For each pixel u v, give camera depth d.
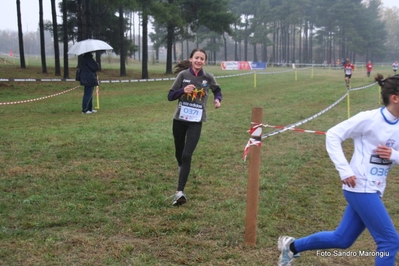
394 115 3.05
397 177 6.99
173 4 30.66
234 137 9.90
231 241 4.36
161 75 35.19
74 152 8.03
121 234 4.52
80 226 4.70
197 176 6.70
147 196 5.73
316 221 5.00
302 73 42.56
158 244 4.29
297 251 3.51
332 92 22.53
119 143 8.87
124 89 22.77
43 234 4.46
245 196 5.81
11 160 7.41
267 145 9.23
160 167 7.18
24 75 28.72
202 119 5.52
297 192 6.04
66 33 28.70
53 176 6.53
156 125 11.15
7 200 5.47
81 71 13.48
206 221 4.88
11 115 12.83
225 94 21.44
